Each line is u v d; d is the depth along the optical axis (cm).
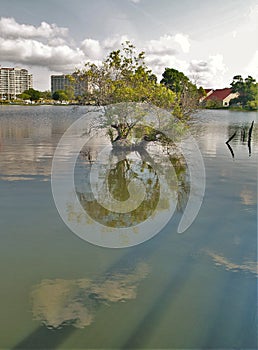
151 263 389
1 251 411
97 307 310
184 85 1455
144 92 1245
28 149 1198
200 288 340
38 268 374
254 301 320
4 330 280
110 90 1284
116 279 355
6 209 556
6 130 1888
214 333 278
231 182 760
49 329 281
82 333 278
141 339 271
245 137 1684
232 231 481
